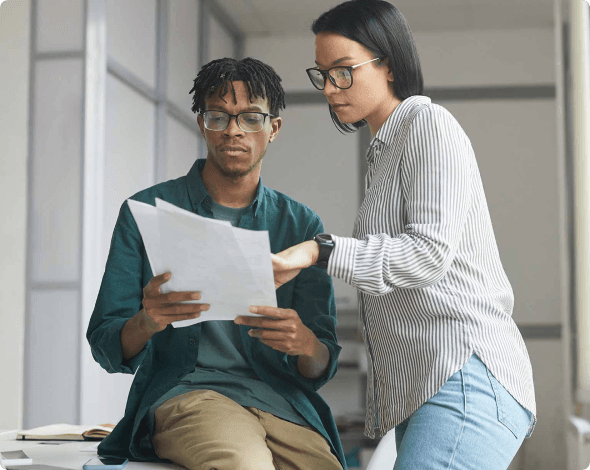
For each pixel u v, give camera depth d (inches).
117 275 59.7
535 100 262.2
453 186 46.0
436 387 45.4
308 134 269.9
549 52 262.7
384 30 50.5
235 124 59.0
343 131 59.4
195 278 46.2
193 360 58.5
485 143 262.4
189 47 216.5
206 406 55.4
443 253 44.7
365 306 51.8
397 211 48.8
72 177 131.7
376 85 51.3
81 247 130.4
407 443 45.0
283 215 63.9
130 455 57.1
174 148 203.2
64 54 133.7
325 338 60.8
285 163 269.7
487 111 263.7
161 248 45.6
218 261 44.9
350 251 45.6
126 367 56.7
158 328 51.6
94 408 132.8
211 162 62.4
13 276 130.3
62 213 131.5
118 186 167.3
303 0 243.8
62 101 133.3
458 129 48.2
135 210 45.2
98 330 57.4
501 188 260.2
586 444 98.3
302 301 62.4
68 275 130.1
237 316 49.6
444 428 44.3
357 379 247.6
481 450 44.0
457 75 265.9
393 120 50.8
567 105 106.0
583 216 103.1
